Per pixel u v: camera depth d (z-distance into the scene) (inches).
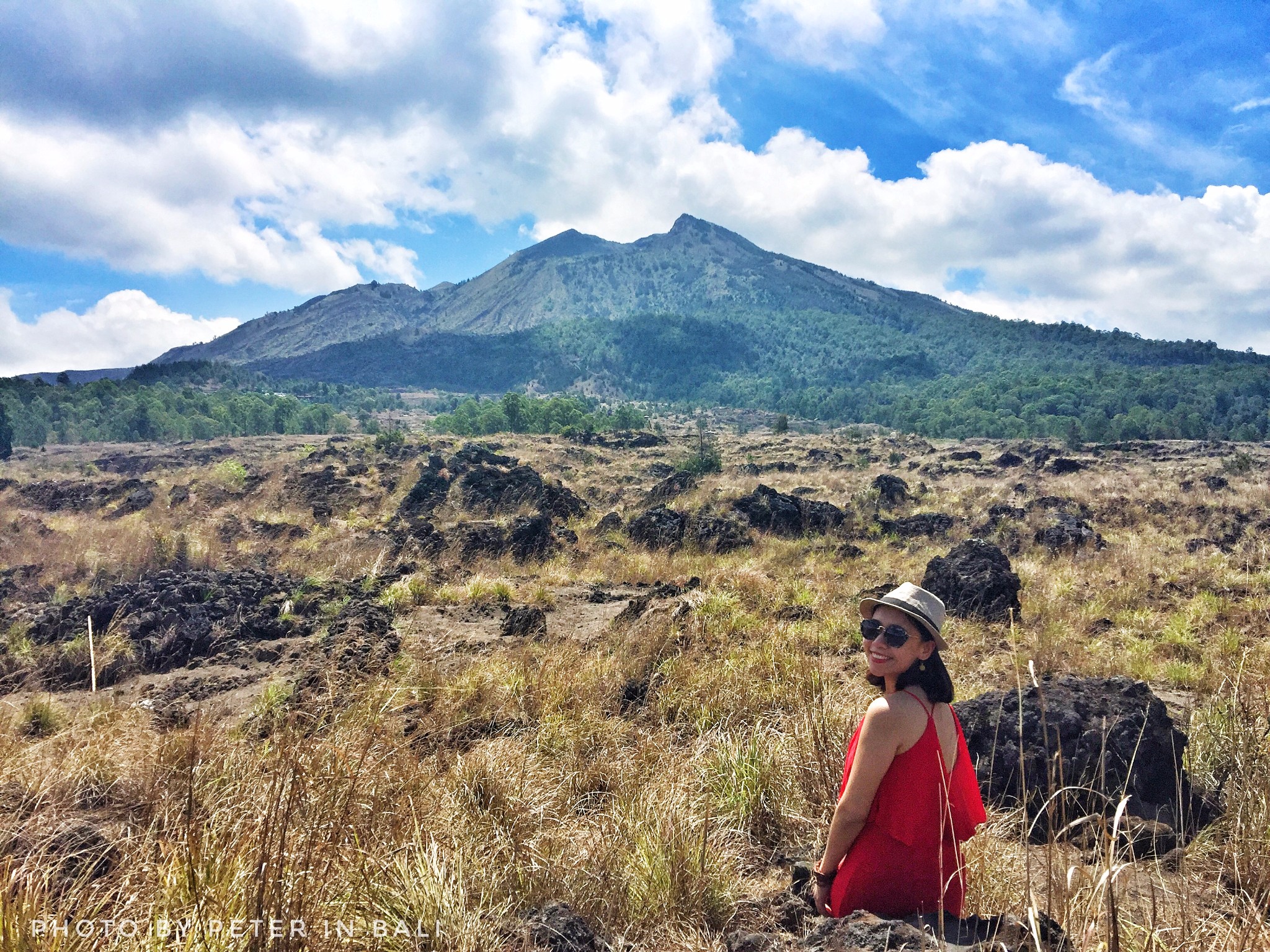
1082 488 1317.7
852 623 384.2
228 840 110.1
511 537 698.8
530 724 231.0
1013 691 191.2
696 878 127.6
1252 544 661.3
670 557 681.0
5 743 165.0
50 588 561.6
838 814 93.2
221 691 302.8
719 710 238.1
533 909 119.6
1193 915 103.8
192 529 781.9
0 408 2871.6
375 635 325.4
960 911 90.8
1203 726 201.8
